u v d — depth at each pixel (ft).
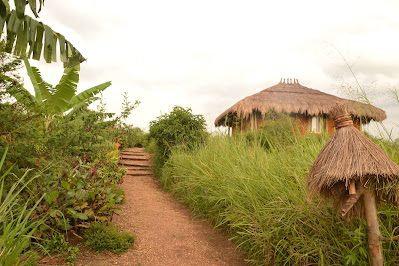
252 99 48.24
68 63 21.21
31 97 26.18
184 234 15.94
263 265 10.73
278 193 11.52
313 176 7.86
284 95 54.24
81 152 19.92
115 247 12.98
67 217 13.17
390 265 8.02
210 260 12.72
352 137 7.49
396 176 7.00
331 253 9.14
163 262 12.41
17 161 14.69
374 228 7.44
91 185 15.60
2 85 14.89
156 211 20.47
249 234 11.39
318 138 13.37
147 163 39.40
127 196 24.35
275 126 21.08
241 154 18.19
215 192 16.52
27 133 13.85
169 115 34.63
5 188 12.59
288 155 13.92
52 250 11.71
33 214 11.77
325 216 9.78
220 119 53.01
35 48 18.25
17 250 8.20
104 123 26.84
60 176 14.08
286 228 10.33
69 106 32.76
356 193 7.16
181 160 26.66
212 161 20.33
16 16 15.92
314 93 58.54
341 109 7.93
